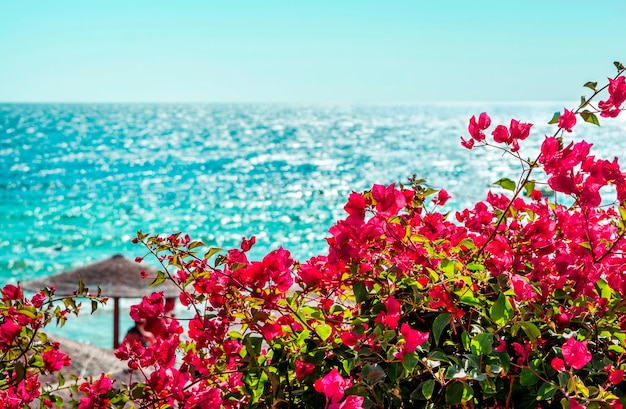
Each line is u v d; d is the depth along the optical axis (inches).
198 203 1405.0
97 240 1035.9
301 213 1275.8
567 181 64.7
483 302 66.2
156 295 66.2
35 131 3907.5
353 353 61.0
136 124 5002.5
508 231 71.6
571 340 54.1
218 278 64.6
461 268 61.7
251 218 1218.6
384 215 61.9
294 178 1855.3
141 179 1809.8
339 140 3486.7
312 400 61.7
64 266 879.1
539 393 54.9
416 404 59.6
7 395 75.7
